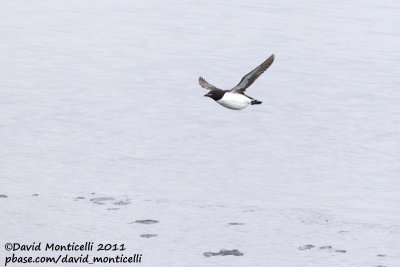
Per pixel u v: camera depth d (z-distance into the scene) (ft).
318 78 184.34
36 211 101.60
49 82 174.91
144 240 94.17
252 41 223.71
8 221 98.02
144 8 274.77
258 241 94.99
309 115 155.53
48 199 106.11
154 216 101.50
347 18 260.21
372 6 282.77
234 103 73.20
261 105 161.07
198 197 110.11
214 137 141.08
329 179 121.08
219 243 94.12
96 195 109.09
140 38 226.38
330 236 97.55
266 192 114.01
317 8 277.03
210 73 188.85
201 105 160.35
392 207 109.50
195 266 87.71
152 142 136.67
